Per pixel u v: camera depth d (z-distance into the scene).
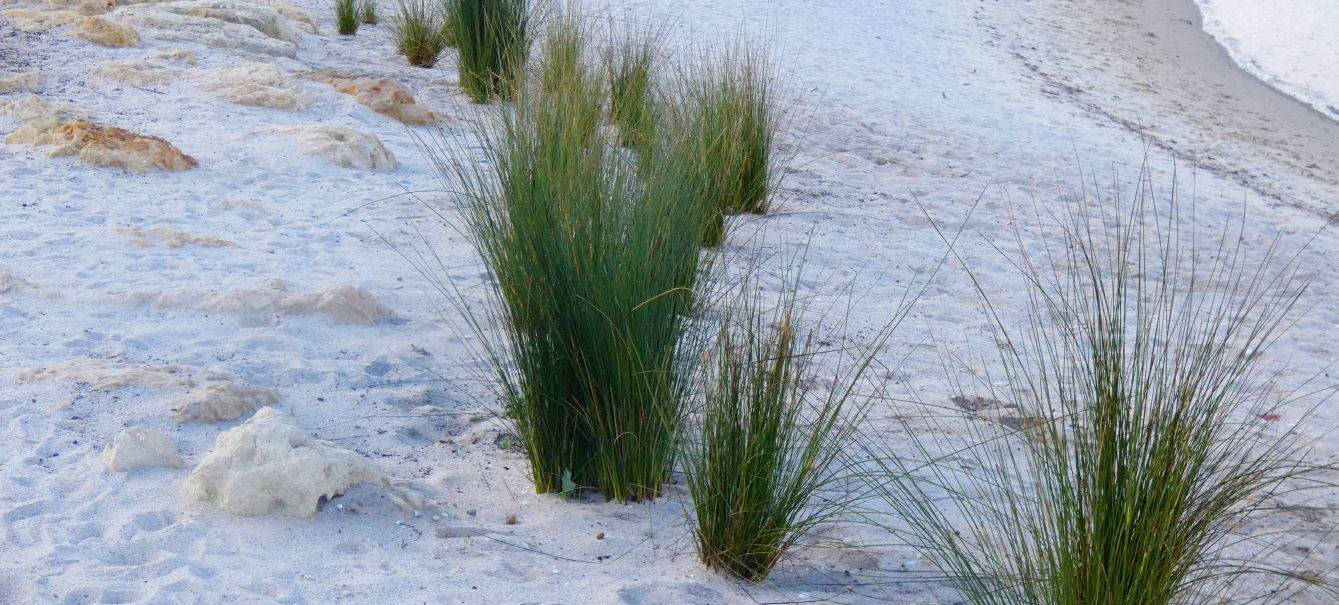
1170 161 11.05
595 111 4.63
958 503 3.79
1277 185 11.01
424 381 4.50
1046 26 17.88
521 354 3.68
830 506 3.73
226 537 3.15
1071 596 2.84
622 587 3.11
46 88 7.77
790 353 3.36
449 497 3.62
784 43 13.20
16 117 7.08
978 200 8.16
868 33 14.78
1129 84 14.98
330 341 4.74
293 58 9.86
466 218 4.77
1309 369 5.94
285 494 3.29
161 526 3.20
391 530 3.32
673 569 3.28
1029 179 9.28
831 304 5.85
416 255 5.86
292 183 6.73
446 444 4.02
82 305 4.71
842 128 10.08
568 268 3.55
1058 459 3.00
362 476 3.46
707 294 4.03
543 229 3.59
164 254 5.43
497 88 8.19
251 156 7.04
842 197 8.04
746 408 3.30
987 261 7.08
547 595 3.04
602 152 3.89
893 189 8.47
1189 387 2.88
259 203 6.29
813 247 6.78
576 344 3.60
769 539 3.27
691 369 3.76
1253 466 3.62
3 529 3.04
